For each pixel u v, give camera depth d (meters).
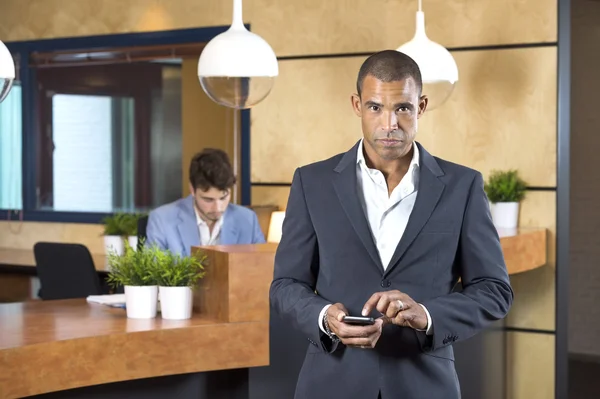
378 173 2.47
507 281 2.47
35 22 7.27
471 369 5.11
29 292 6.85
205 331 3.61
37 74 7.36
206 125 6.82
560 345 5.71
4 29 7.39
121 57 7.01
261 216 6.22
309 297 2.44
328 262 2.47
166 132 7.00
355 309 2.44
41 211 7.41
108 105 7.18
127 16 6.91
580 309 8.32
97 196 7.28
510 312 5.83
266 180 6.48
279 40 6.39
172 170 7.00
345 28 6.18
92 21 7.04
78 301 4.24
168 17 6.76
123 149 7.16
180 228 4.86
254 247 3.85
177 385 3.62
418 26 5.00
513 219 5.68
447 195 2.47
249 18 6.47
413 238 2.43
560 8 5.63
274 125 6.43
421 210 2.45
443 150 5.95
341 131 6.23
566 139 5.66
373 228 2.47
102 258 6.81
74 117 7.29
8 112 7.48
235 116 6.70
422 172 2.49
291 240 2.54
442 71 4.90
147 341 3.49
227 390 3.74
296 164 6.37
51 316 3.81
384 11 6.08
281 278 2.54
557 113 5.66
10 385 3.11
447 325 2.35
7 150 7.52
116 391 3.47
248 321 3.68
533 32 5.70
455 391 2.47
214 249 3.79
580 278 8.31
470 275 2.48
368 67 2.34
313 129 6.30
